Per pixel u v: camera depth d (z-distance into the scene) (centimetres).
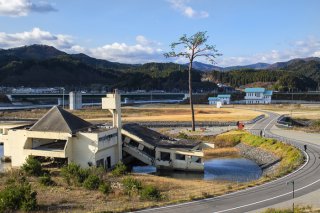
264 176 4350
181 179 4869
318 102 18462
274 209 2769
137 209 2917
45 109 16350
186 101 19862
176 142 5953
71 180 4197
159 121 9831
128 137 5959
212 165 5662
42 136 5388
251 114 11669
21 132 5494
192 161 5403
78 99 15438
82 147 5291
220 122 9300
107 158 5544
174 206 2991
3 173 4728
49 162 5547
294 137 6681
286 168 4431
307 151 5272
